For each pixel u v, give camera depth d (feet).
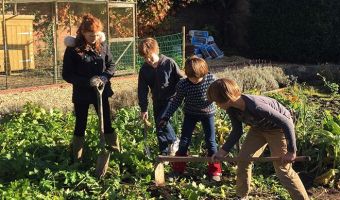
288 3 54.13
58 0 39.11
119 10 43.09
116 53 42.63
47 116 25.55
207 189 18.22
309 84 41.78
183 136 19.33
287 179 16.01
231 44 61.26
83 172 18.81
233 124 16.28
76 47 18.39
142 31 55.16
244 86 36.83
